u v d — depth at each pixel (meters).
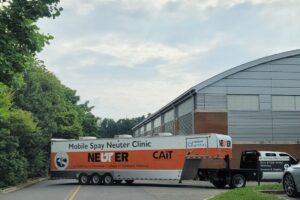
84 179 36.72
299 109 46.44
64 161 37.72
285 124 46.06
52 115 44.78
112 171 35.62
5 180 32.38
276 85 46.38
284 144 45.75
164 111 61.62
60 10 10.23
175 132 53.81
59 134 57.19
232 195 17.89
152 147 34.16
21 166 34.38
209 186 33.25
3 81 10.57
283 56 46.47
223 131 45.03
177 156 33.00
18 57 10.20
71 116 59.41
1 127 31.67
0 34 9.74
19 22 9.87
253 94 45.97
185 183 37.53
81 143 37.25
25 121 36.12
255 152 32.97
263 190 19.47
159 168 33.69
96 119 81.62
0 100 23.03
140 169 34.44
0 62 10.05
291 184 17.11
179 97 49.59
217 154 31.42
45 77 53.81
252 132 45.50
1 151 32.47
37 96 43.41
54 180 44.44
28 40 10.08
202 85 45.22
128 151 35.12
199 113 44.97
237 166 44.69
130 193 25.52
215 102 45.34
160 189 29.42
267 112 45.94
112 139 35.94
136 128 99.94
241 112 45.53
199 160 32.88
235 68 45.78
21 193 26.05
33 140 39.38
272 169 33.03
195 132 44.75
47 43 10.54
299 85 46.53
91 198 21.91
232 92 45.62
